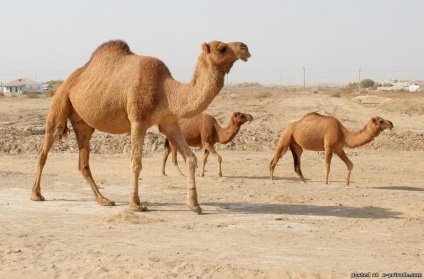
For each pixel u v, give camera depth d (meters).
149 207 12.44
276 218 11.19
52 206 12.56
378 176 18.67
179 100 11.52
